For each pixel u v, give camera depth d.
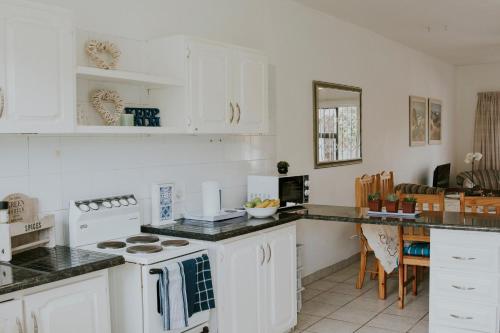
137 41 3.28
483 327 3.16
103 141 3.08
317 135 5.21
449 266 3.24
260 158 4.41
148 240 2.95
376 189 5.32
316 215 3.68
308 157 5.11
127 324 2.66
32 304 2.14
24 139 2.67
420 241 4.27
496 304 3.11
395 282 4.94
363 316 4.03
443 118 9.05
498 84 9.20
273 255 3.45
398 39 6.93
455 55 8.35
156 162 3.43
